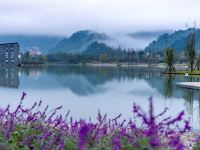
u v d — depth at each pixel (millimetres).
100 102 28031
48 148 7062
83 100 29422
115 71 107000
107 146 6656
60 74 83938
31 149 7547
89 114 21531
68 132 8523
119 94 35031
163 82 51125
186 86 39406
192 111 22828
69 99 30141
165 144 5336
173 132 6535
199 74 71000
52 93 35719
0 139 7332
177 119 5621
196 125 17453
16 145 7301
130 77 68250
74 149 7168
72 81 56312
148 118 5008
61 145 6781
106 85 47438
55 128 9297
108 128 9234
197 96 31906
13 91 37531
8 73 90688
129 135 7137
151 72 96625
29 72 98375
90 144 7207
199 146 9812
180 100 29078
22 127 8672
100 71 106875
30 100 28938
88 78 65688
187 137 12562
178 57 186625
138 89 40656
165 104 26656
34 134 7941
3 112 9047
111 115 21297
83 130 3916
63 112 21984
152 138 4379
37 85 47219
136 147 5551
